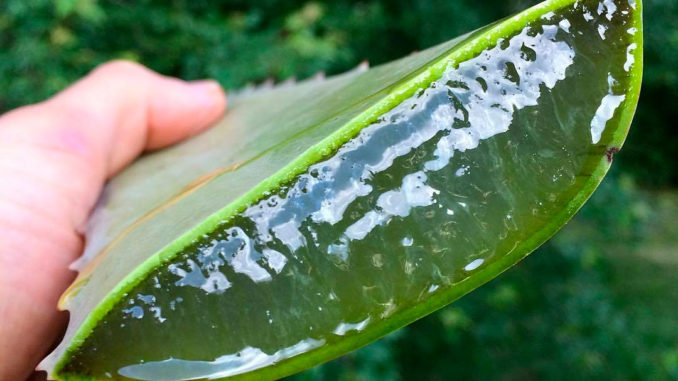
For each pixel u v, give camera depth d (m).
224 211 0.11
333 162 0.11
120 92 0.21
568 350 0.64
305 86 0.18
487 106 0.11
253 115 0.18
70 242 0.18
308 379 0.43
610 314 0.67
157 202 0.14
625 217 0.72
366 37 0.69
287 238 0.11
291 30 0.63
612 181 0.74
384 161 0.11
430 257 0.11
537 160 0.12
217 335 0.11
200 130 0.22
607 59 0.12
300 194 0.11
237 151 0.14
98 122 0.21
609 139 0.12
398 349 0.63
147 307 0.11
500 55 0.11
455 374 0.63
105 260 0.13
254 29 0.67
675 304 0.75
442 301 0.12
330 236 0.11
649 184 1.10
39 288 0.17
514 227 0.12
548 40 0.12
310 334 0.11
